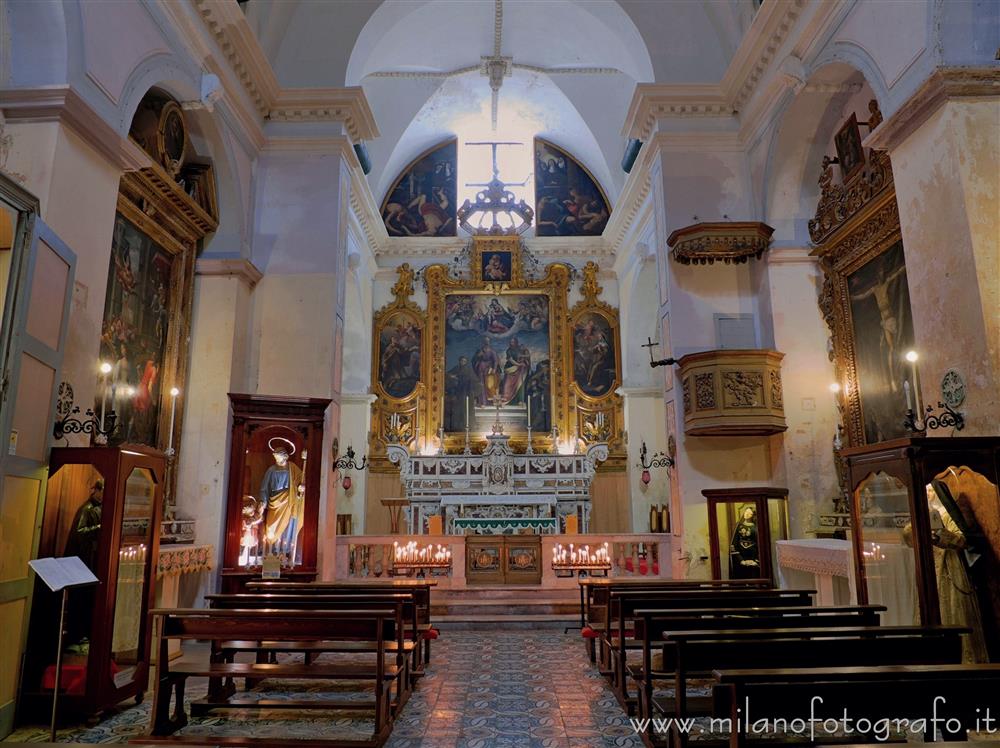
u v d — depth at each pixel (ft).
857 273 32.48
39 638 17.44
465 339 61.21
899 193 23.12
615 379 60.54
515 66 52.42
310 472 31.55
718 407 33.71
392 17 41.57
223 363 33.22
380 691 15.70
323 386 35.47
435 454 58.29
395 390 60.23
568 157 64.95
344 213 38.99
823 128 34.55
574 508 51.96
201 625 16.56
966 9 21.79
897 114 22.56
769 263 35.88
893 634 13.48
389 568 35.96
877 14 25.31
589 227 63.67
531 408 59.93
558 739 15.98
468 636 29.12
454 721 17.35
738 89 37.86
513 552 35.35
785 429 34.17
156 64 26.30
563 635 29.32
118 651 18.30
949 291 20.79
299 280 36.45
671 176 38.45
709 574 34.55
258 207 37.24
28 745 9.37
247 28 32.55
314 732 16.61
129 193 28.22
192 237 33.45
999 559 17.37
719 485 35.45
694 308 37.27
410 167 64.90
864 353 31.94
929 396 21.53
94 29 22.08
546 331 61.52
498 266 62.08
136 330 29.09
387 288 62.44
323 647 17.99
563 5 44.24
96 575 17.53
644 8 40.57
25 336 16.20
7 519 16.07
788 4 31.35
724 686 10.19
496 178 58.65
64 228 20.07
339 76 38.81
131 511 18.80
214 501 31.58
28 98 19.81
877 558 19.97
